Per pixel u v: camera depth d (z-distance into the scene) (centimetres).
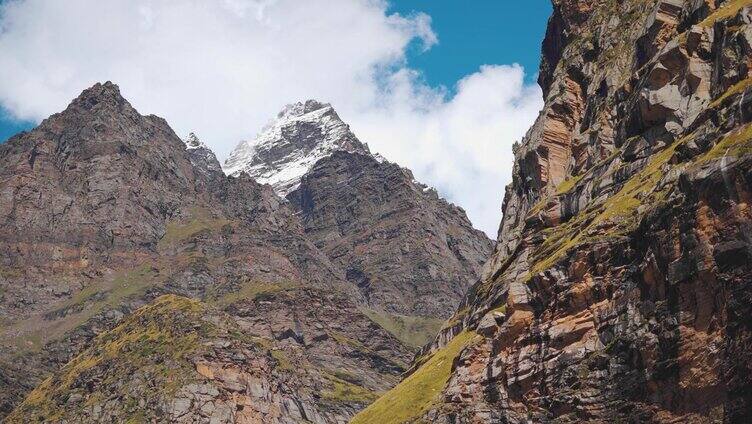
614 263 13738
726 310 11112
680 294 11869
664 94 15900
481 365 15800
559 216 18062
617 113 18700
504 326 15125
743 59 13938
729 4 15838
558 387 13612
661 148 15788
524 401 14250
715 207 11488
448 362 19238
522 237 18912
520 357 14525
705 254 11462
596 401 12900
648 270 12694
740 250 10994
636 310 12900
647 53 18812
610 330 13262
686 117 15262
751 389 10662
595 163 18538
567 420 13200
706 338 11394
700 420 11281
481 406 14912
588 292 13825
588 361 13350
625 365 12750
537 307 14850
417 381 19450
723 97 13788
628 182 15862
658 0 19188
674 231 12112
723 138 12800
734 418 10819
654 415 11988
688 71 15275
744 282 10869
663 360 12000
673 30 18200
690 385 11494
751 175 11106
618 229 14175
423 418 16038
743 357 10769
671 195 12512
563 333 13875
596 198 16950
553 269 14588
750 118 12531
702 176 11688
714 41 15125
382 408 19312
